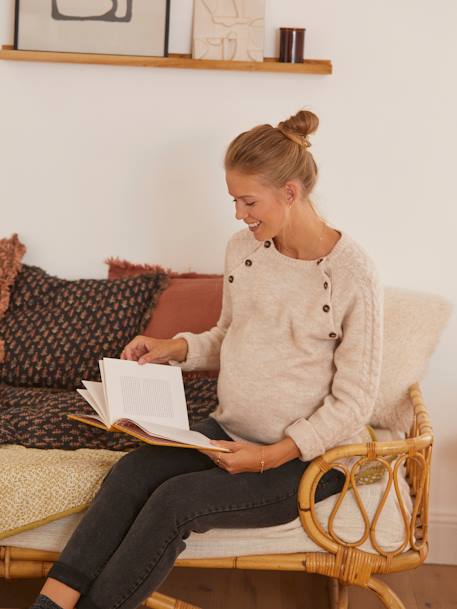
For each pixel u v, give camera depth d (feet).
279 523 6.55
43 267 9.20
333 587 7.96
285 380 6.64
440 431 8.96
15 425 7.35
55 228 9.12
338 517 6.66
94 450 7.18
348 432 6.47
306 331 6.56
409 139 8.69
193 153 8.90
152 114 8.86
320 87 8.68
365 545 6.68
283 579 8.38
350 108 8.69
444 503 9.00
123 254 9.14
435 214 8.78
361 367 6.43
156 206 9.03
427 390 8.92
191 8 8.62
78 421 7.36
